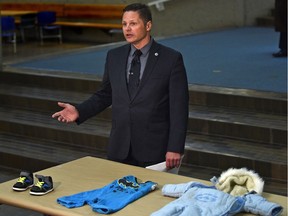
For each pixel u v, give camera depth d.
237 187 3.37
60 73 9.13
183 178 3.70
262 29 14.14
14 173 7.12
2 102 8.73
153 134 4.30
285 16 10.00
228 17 14.16
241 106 7.52
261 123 6.95
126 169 3.87
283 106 7.23
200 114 7.39
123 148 4.35
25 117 8.18
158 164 4.26
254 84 8.11
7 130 8.03
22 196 3.38
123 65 4.33
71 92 8.69
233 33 13.42
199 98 7.79
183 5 12.67
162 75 4.27
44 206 3.24
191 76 8.69
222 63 9.68
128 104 4.29
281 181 6.19
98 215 3.12
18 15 13.49
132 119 4.30
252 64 9.55
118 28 12.75
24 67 9.74
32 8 13.90
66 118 4.23
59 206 3.24
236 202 3.11
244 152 6.56
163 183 3.60
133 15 4.18
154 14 12.04
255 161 6.31
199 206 3.08
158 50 4.31
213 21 13.69
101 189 3.45
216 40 12.30
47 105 8.32
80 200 3.29
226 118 7.20
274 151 6.56
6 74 9.31
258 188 3.35
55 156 7.13
